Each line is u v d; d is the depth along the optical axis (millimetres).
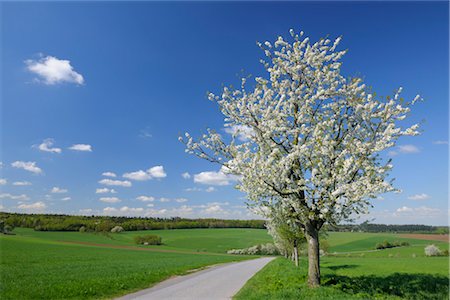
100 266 34656
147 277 24547
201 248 111438
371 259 61562
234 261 57281
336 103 17500
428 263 47781
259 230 160625
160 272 28750
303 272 26750
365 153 16281
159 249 97062
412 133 15570
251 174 16281
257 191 16719
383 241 105062
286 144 17609
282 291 15938
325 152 16062
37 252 54812
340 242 116000
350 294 16172
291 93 17062
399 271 35188
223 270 35219
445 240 109750
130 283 21266
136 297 17094
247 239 128875
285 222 19953
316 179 15711
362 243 112500
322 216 15633
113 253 64125
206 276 28141
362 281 22031
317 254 17125
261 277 25531
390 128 15984
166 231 151375
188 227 163625
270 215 19000
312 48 17453
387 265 44312
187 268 36250
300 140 17109
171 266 36781
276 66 17906
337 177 15609
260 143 17297
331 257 75000
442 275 29531
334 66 16938
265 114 17281
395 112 16281
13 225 130375
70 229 134875
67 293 17156
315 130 16328
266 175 16344
